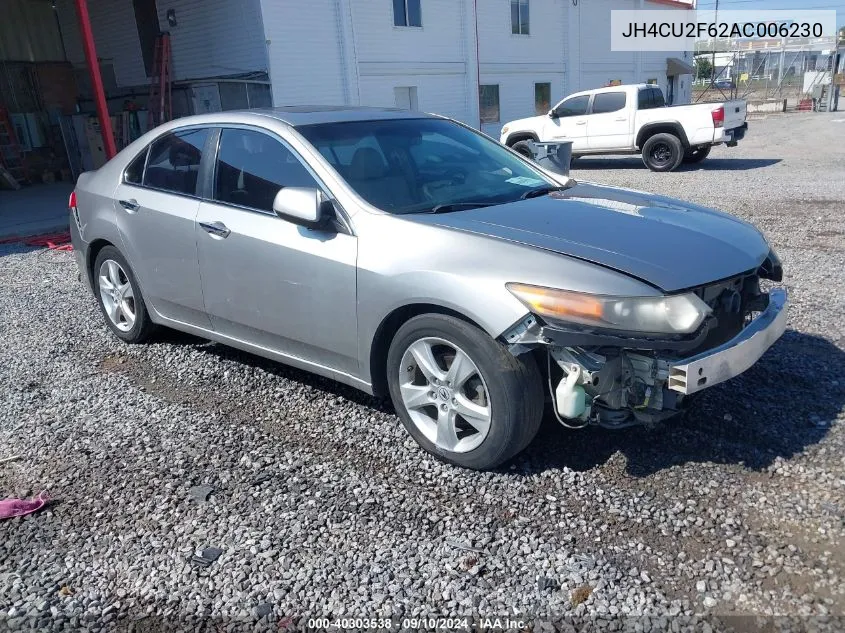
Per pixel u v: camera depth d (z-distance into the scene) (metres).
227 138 4.25
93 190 5.16
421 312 3.36
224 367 4.80
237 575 2.73
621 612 2.47
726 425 3.66
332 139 3.97
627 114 16.23
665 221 3.53
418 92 21.03
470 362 3.16
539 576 2.66
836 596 2.48
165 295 4.66
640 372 2.97
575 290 2.88
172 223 4.39
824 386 4.07
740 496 3.07
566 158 5.11
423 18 20.67
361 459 3.53
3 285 7.50
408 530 2.96
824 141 20.36
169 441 3.79
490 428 3.15
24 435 3.93
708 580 2.59
